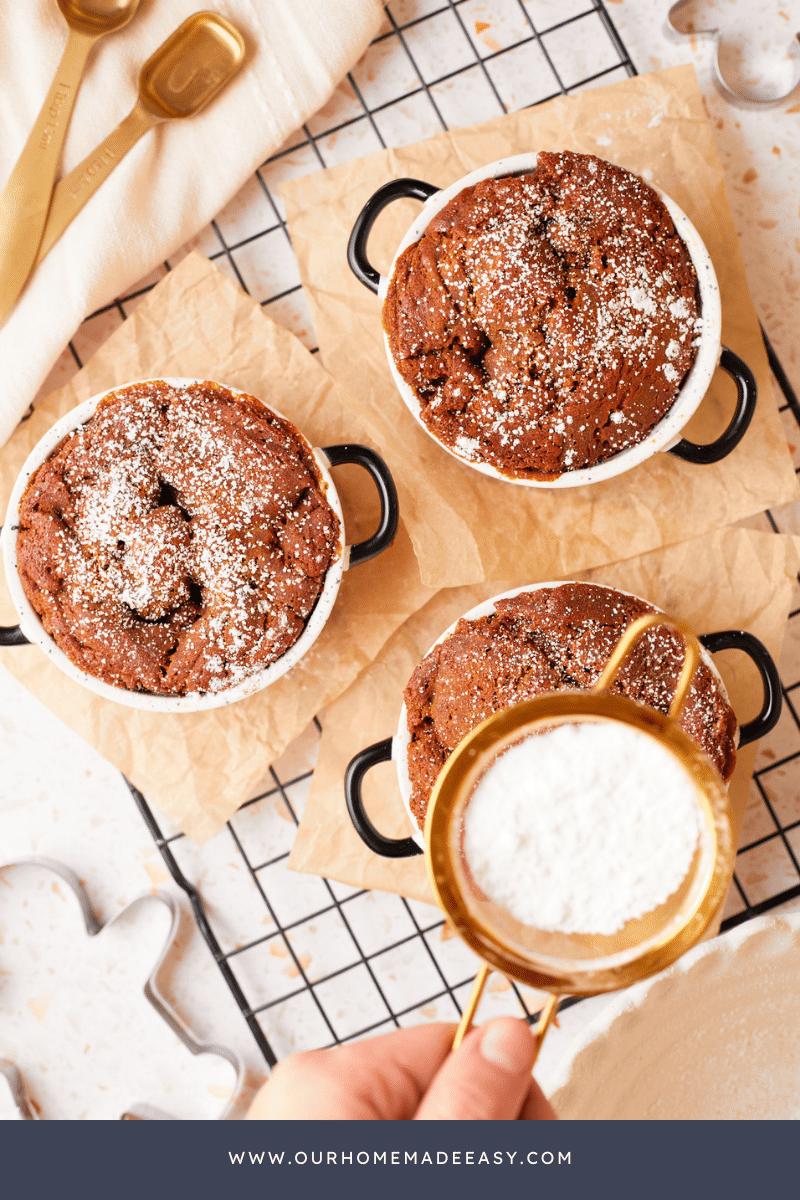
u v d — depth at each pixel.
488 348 0.60
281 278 0.66
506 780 0.50
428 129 0.66
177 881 0.65
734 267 0.64
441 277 0.60
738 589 0.65
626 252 0.60
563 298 0.60
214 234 0.66
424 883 0.64
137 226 0.64
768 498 0.65
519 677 0.60
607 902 0.50
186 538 0.61
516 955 0.50
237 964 0.66
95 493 0.61
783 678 0.65
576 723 0.50
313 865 0.65
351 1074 0.56
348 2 0.64
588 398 0.60
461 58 0.65
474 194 0.60
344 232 0.65
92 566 0.61
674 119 0.64
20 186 0.64
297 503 0.61
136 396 0.61
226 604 0.61
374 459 0.61
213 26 0.64
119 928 0.66
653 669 0.60
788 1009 0.61
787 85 0.65
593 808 0.50
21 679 0.65
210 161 0.64
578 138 0.64
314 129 0.66
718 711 0.60
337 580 0.61
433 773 0.60
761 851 0.65
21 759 0.66
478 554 0.64
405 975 0.66
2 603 0.65
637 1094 0.60
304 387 0.65
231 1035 0.66
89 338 0.66
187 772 0.65
